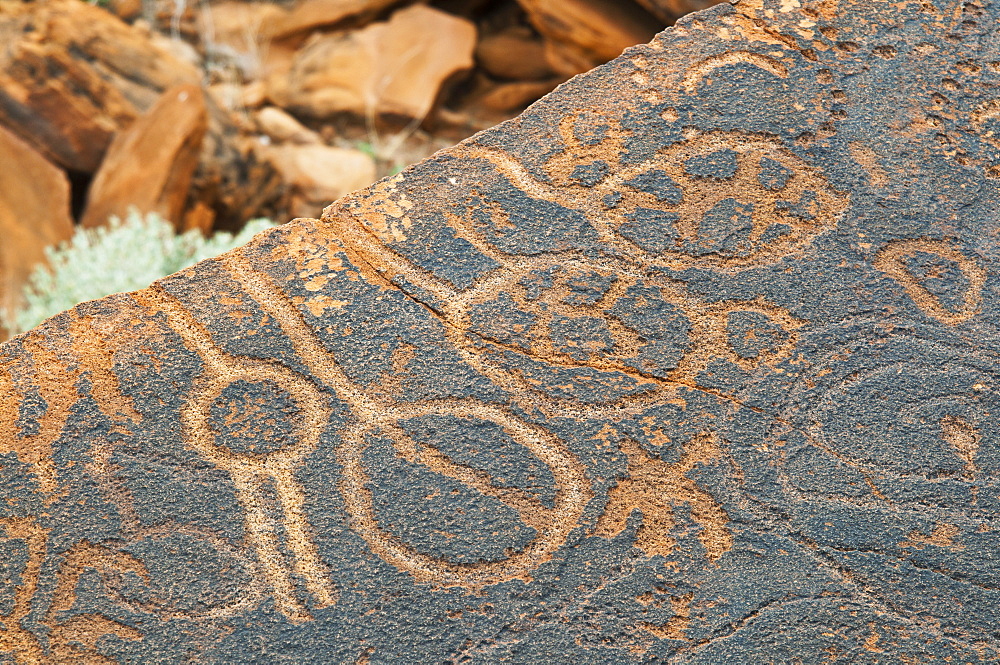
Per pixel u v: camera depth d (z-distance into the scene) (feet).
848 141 5.11
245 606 4.64
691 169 5.04
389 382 4.81
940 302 4.96
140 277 9.71
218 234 10.75
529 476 4.75
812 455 4.80
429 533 4.70
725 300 4.93
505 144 5.05
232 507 4.69
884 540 4.73
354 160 14.46
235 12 16.42
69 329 4.81
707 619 4.66
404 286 4.89
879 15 5.28
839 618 4.67
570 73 14.78
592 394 4.83
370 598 4.65
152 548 4.66
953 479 4.79
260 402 4.77
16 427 4.72
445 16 15.90
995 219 5.06
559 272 4.92
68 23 11.78
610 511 4.74
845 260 4.98
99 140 11.83
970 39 5.27
